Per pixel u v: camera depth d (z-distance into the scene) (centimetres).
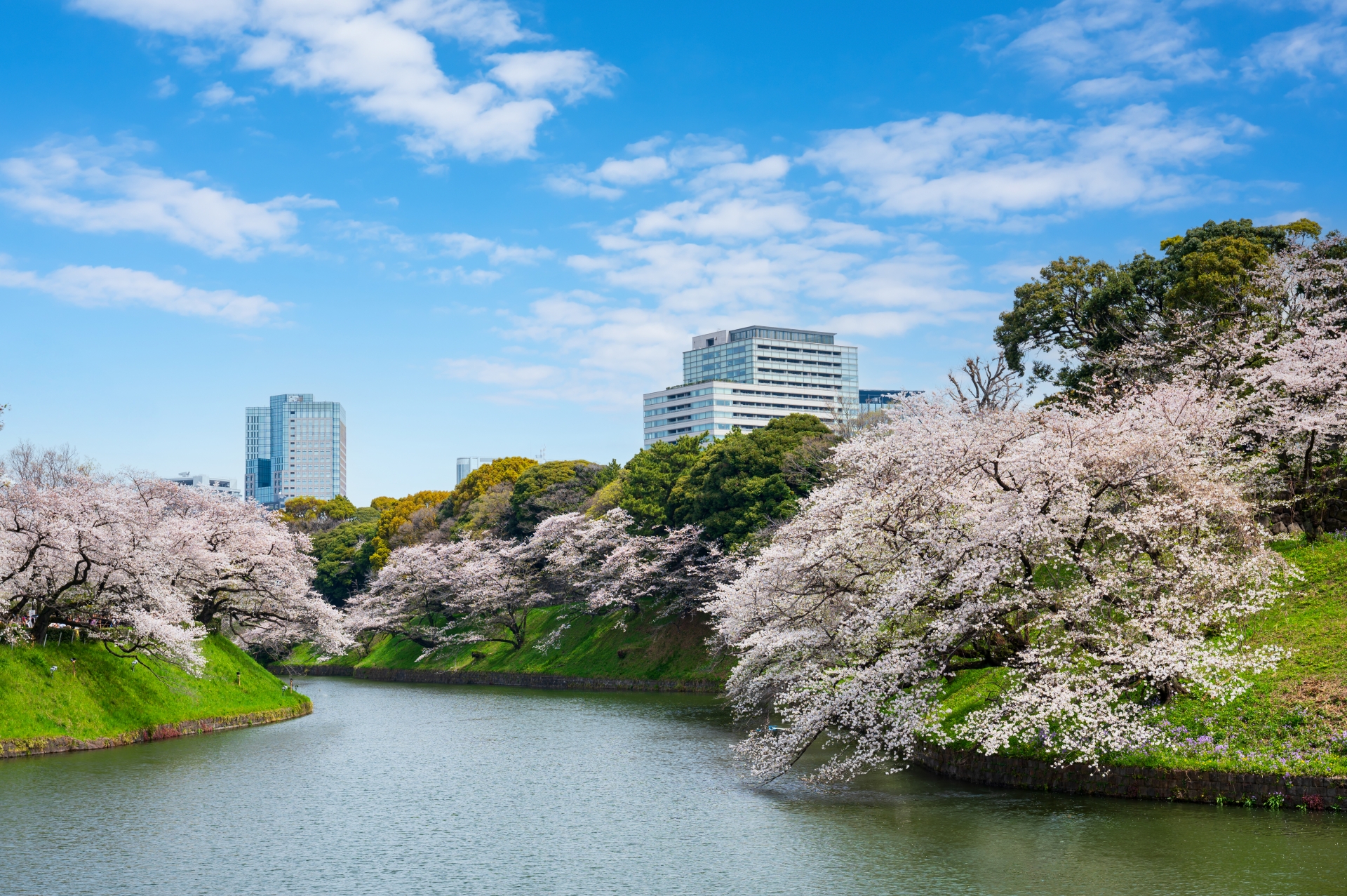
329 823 2402
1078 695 2217
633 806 2566
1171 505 2438
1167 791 2139
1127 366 4141
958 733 2723
